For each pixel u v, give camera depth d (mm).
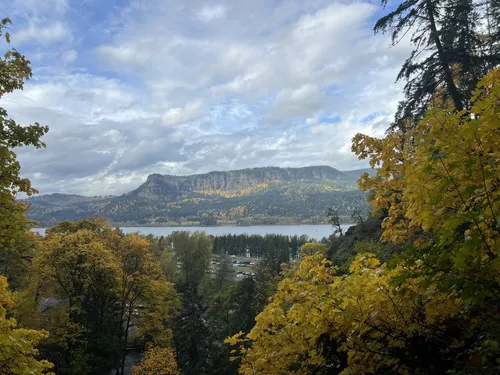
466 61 10438
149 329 24828
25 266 23844
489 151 2482
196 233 63406
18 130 7133
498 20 14914
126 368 26875
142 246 25281
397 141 4168
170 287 27703
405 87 11180
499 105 2225
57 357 20125
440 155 2166
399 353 2814
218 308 31078
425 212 2635
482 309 2451
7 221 6895
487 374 2049
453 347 2691
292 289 3605
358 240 22391
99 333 21312
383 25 10758
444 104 10156
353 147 4559
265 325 3436
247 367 3609
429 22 10875
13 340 6062
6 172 6617
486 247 1979
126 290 25969
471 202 2268
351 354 2838
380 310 2762
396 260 2445
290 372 3373
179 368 24109
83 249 20578
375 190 4555
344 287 2832
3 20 7055
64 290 22000
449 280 2018
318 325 2910
